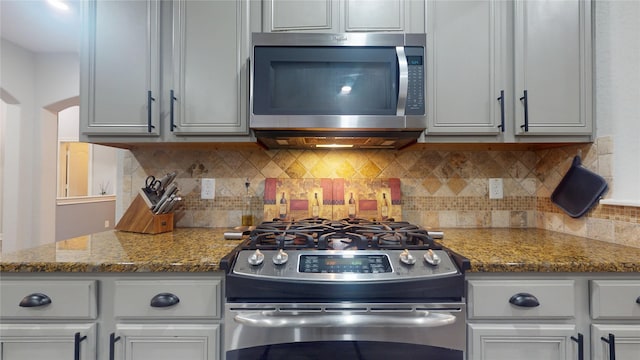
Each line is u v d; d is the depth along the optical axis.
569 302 0.96
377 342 0.92
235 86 1.33
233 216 1.66
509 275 0.97
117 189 1.65
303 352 0.92
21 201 3.10
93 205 4.70
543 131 1.31
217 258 0.99
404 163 1.67
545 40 1.32
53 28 2.69
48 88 3.21
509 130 1.34
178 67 1.33
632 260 0.97
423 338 0.92
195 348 0.95
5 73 2.93
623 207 1.20
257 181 1.67
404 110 1.24
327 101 1.25
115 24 1.33
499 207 1.66
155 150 1.67
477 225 1.65
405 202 1.66
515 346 0.96
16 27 2.67
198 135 1.35
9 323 0.96
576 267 0.96
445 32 1.33
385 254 1.00
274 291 0.90
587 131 1.31
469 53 1.33
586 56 1.32
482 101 1.33
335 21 1.34
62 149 6.02
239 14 1.33
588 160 1.36
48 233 3.28
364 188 1.62
